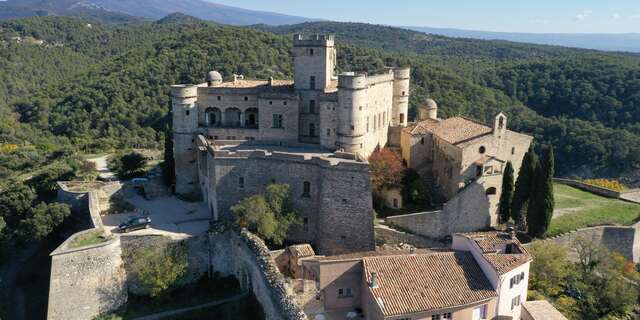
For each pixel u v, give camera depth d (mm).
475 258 46969
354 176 58625
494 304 43438
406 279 43438
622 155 130625
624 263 61781
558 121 145500
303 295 47438
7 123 146125
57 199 75812
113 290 54250
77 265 52125
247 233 57344
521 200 64812
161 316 52688
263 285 49469
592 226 68750
